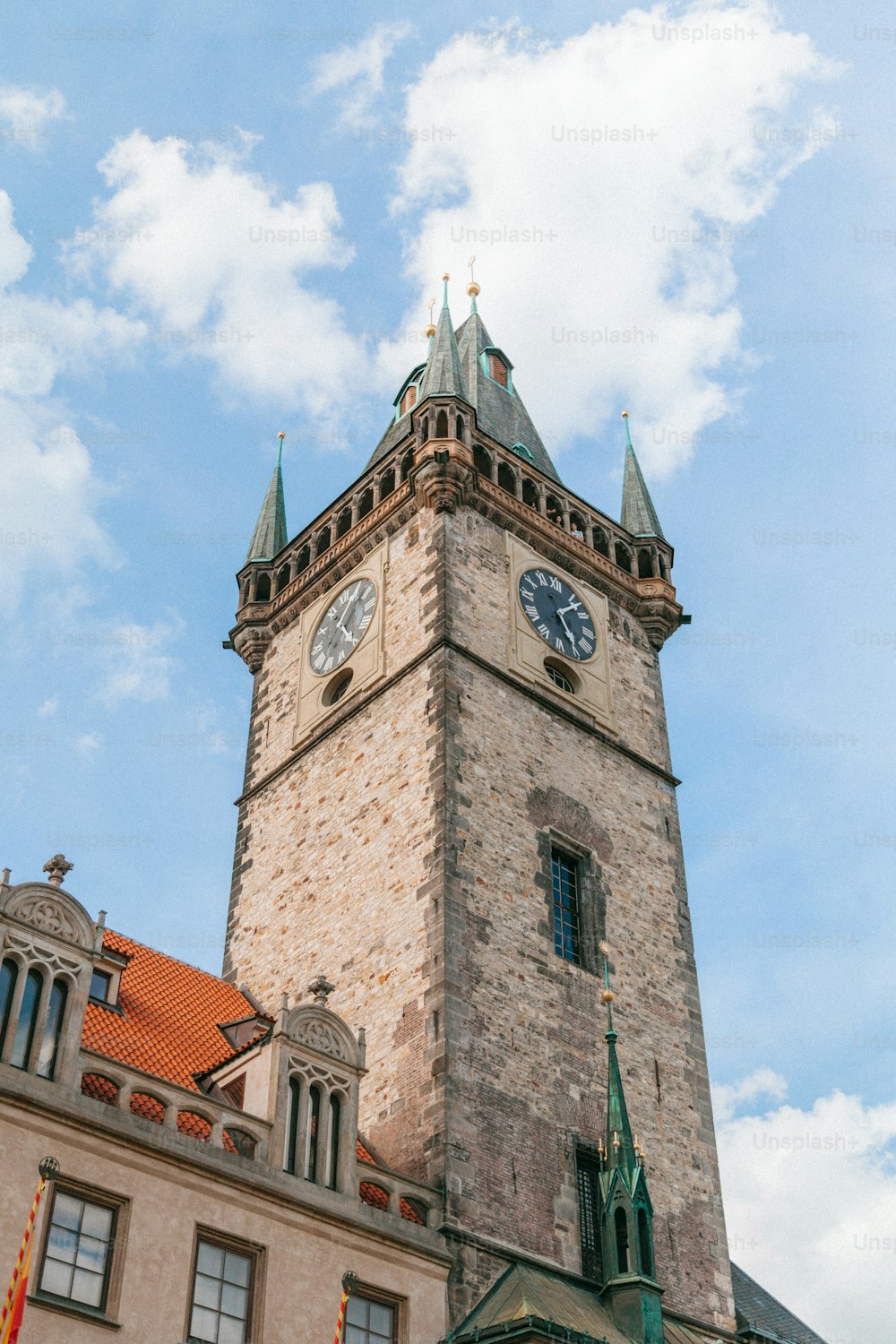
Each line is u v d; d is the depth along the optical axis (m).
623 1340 35.56
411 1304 34.75
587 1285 38.53
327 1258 33.75
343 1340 33.16
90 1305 29.64
